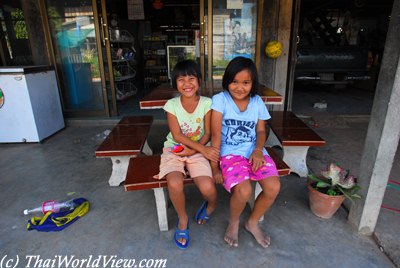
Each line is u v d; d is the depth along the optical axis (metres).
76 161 3.27
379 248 1.86
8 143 3.85
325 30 8.59
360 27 9.61
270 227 2.07
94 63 4.58
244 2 4.23
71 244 1.94
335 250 1.85
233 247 1.88
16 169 3.09
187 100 1.97
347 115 4.95
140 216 2.24
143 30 8.03
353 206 2.04
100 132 4.30
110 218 2.21
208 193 1.81
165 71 7.96
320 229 2.04
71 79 4.68
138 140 2.65
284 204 2.35
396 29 1.58
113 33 5.71
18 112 3.66
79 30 4.42
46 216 2.17
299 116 4.95
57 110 4.30
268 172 1.80
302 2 7.87
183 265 1.75
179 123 2.01
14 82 3.54
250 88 1.84
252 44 4.43
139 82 8.36
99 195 2.55
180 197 1.80
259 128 2.02
